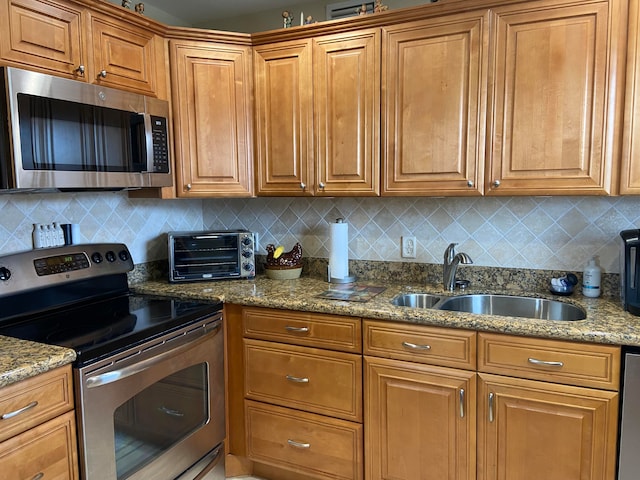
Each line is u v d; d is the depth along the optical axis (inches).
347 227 94.2
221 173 90.0
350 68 81.8
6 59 59.9
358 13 88.8
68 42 67.9
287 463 82.0
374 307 72.9
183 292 85.8
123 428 62.7
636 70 64.2
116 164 73.7
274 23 102.6
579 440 61.2
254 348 82.3
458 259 84.2
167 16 104.1
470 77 73.2
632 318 64.7
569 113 68.1
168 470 71.1
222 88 88.7
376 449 74.2
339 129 83.8
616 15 64.6
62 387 54.7
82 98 67.9
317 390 77.8
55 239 79.7
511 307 82.2
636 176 65.6
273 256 98.3
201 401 79.0
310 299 78.9
